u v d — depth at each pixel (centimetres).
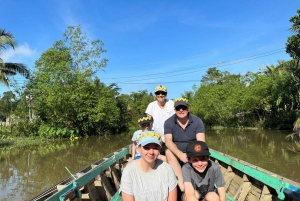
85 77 2414
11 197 689
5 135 1988
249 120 3064
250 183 455
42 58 2336
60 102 2208
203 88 3556
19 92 2195
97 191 463
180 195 340
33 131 2247
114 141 2130
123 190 254
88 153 1466
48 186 796
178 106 346
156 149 249
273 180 363
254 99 2705
